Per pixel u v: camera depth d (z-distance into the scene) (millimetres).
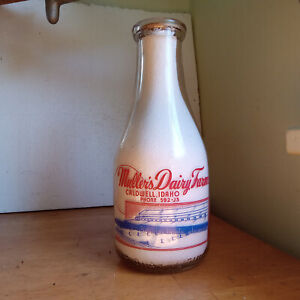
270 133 360
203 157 299
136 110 308
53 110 510
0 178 496
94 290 260
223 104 462
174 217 277
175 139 284
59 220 460
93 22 525
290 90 326
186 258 284
